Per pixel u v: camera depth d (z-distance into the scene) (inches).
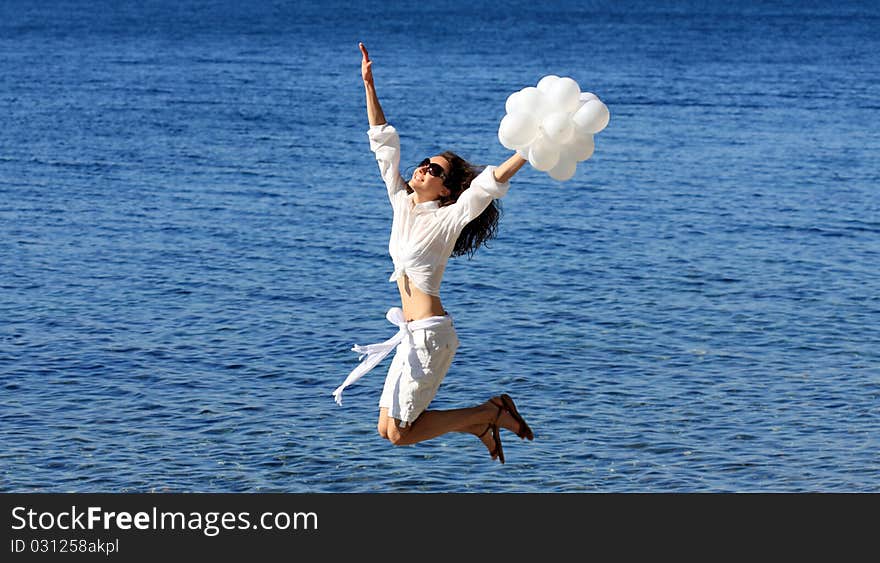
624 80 2162.9
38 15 4111.7
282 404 549.0
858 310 719.7
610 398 558.6
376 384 578.2
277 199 1089.4
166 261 837.8
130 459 481.1
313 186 1159.0
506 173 261.3
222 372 591.8
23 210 1015.0
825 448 497.7
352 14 4387.3
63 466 472.4
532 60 2549.2
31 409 532.7
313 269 823.1
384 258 862.5
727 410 542.3
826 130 1572.3
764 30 3649.1
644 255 869.2
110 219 985.5
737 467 478.6
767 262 851.4
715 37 3334.2
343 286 776.9
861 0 5935.0
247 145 1409.9
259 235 932.0
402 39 3134.8
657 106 1803.6
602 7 5142.7
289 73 2276.1
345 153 1364.4
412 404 271.0
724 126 1599.4
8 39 3019.2
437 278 273.7
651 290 765.9
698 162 1318.9
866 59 2669.8
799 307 725.9
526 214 1025.5
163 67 2368.4
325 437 510.0
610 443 504.7
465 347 636.1
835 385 577.6
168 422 522.3
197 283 775.1
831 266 840.3
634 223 991.0
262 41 3075.8
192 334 656.4
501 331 667.4
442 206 279.0
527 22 3937.0
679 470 476.7
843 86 2102.6
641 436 511.5
